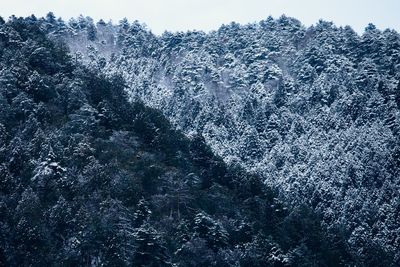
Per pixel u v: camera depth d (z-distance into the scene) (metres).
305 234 105.62
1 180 80.69
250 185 113.12
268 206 109.06
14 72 105.88
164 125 116.25
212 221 89.38
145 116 112.81
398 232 118.12
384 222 120.88
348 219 123.69
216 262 84.19
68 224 77.31
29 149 86.56
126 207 83.12
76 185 83.69
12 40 121.62
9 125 92.81
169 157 105.75
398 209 122.31
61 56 127.25
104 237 75.88
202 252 83.62
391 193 127.81
